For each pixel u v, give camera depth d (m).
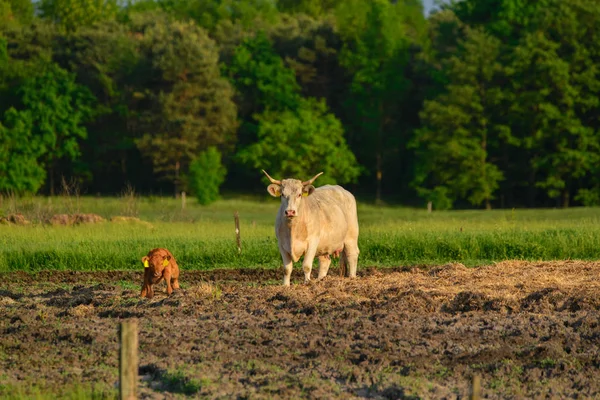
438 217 44.44
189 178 68.31
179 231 29.09
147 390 9.88
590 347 11.40
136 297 15.62
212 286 16.31
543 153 67.38
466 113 66.94
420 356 11.07
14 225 30.59
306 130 70.19
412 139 71.44
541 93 64.56
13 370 10.76
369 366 10.59
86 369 10.73
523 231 25.36
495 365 10.55
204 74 75.25
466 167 65.62
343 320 12.99
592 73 64.94
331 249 16.48
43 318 13.88
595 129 68.19
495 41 69.56
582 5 66.81
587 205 64.38
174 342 11.86
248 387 9.84
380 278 16.44
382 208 69.44
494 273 17.02
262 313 13.68
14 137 72.56
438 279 16.14
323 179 71.12
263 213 58.00
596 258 22.75
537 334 12.06
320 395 9.43
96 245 23.83
